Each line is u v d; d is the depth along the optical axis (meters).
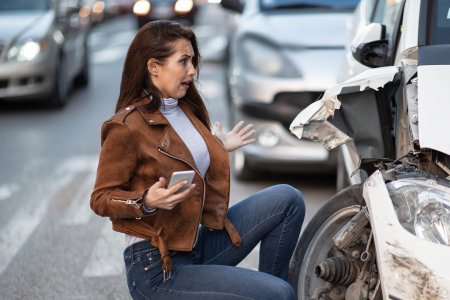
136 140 4.23
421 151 4.30
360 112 4.71
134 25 31.91
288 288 4.23
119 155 4.22
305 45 8.69
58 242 7.40
